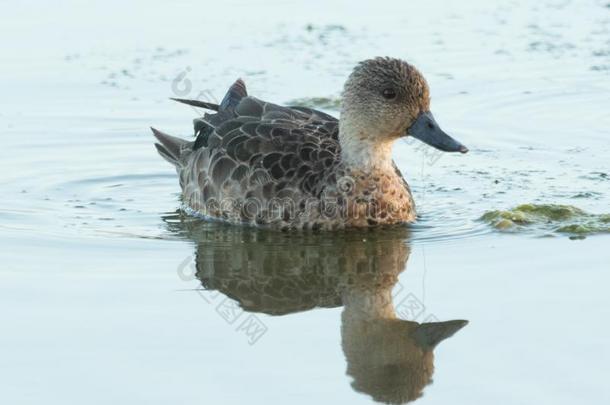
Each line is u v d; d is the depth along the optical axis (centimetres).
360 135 1305
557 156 1578
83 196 1492
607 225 1302
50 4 2183
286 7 2211
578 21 2120
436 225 1341
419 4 2238
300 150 1326
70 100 1791
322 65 1892
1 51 1950
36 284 1153
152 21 2114
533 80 1848
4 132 1686
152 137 1689
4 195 1483
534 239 1267
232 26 2094
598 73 1867
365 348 1004
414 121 1305
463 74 1872
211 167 1370
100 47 1978
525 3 2239
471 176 1521
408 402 898
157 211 1430
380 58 1317
